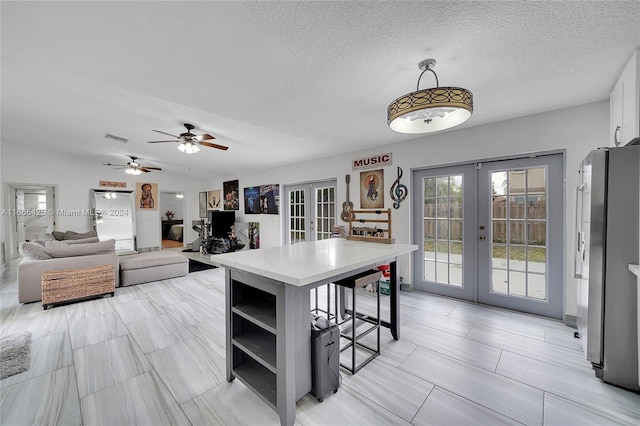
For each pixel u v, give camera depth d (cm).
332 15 148
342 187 475
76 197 688
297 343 162
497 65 194
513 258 312
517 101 254
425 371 200
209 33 166
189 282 457
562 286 281
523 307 305
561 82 218
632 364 174
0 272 539
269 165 605
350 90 240
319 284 169
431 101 144
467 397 172
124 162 716
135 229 773
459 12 142
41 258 373
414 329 269
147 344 245
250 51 185
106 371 203
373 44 174
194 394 178
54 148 626
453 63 192
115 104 351
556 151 276
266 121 320
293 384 152
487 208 327
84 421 154
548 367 203
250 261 180
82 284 355
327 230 523
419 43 171
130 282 433
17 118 427
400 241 393
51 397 174
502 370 200
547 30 155
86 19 155
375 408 164
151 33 167
